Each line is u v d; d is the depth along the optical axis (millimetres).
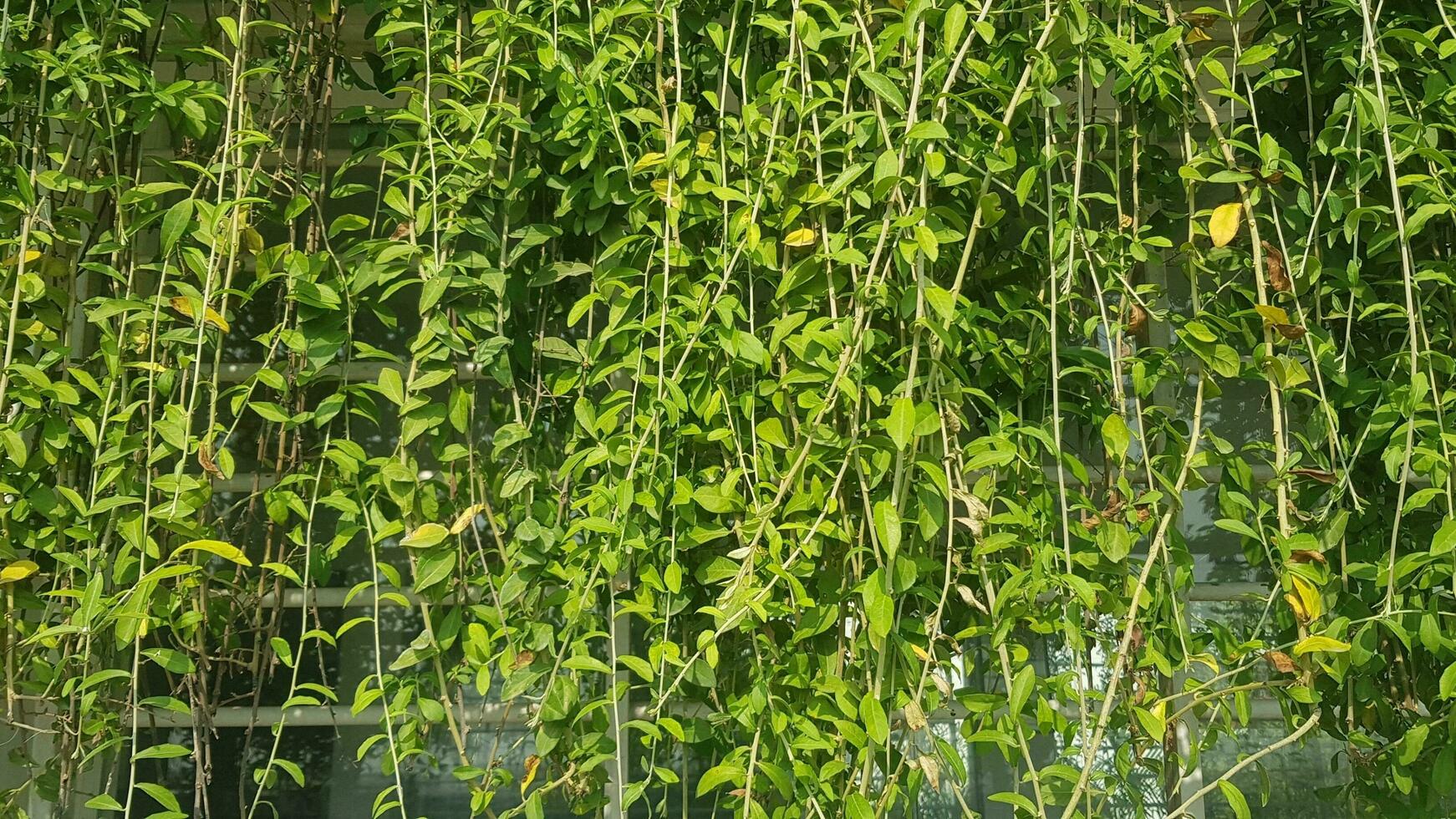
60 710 1421
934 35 1501
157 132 1855
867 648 1337
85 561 1387
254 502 1479
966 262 1404
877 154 1479
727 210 1459
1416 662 1511
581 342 1476
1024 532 1425
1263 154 1456
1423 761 1476
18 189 1501
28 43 1561
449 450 1421
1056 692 1348
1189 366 1658
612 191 1481
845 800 1302
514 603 1425
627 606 1337
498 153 1489
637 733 1660
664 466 1397
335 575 1876
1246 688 1370
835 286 1438
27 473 1432
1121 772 1366
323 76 1632
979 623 1477
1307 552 1383
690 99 1570
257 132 1476
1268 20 1679
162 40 1934
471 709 1809
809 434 1344
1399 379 1558
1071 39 1451
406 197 1586
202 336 1414
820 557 1409
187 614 1389
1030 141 1585
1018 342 1573
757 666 1352
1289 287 1476
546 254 1543
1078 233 1464
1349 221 1468
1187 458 1424
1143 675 1421
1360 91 1454
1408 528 1557
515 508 1430
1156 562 1467
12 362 1451
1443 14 1479
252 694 1439
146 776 1757
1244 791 1810
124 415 1400
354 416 1889
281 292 1496
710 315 1431
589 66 1440
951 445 1402
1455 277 1528
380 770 1807
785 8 1543
